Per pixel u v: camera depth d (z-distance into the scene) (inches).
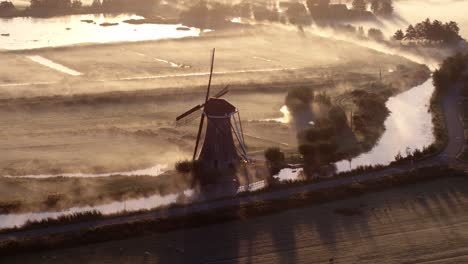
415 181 5216.5
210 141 5467.5
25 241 4266.7
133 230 4441.4
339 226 4537.4
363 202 4894.2
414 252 4202.8
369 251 4220.0
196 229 4495.6
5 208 4808.1
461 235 4409.5
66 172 5482.3
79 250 4224.9
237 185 5221.5
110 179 5324.8
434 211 4746.6
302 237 4389.8
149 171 5531.5
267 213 4719.5
